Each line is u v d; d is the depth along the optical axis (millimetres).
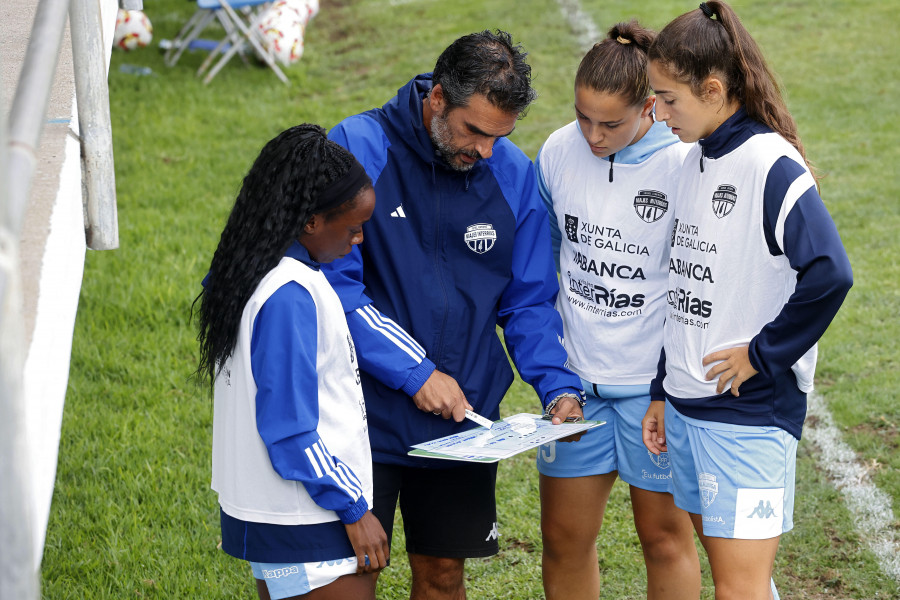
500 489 4969
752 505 2916
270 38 12242
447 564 3361
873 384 5742
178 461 5062
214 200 8789
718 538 2973
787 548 4383
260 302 2531
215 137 10422
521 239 3332
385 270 3162
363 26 14844
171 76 12164
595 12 14523
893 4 14492
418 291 3158
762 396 2896
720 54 2730
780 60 12469
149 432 5312
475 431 3094
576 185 3414
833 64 12250
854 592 4090
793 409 2943
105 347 6215
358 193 2623
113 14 3863
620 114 3059
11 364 1207
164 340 6355
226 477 2703
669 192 3297
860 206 8367
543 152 3533
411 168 3146
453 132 2947
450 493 3268
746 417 2908
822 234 2646
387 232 3131
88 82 2664
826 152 9680
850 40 13133
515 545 4543
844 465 5016
